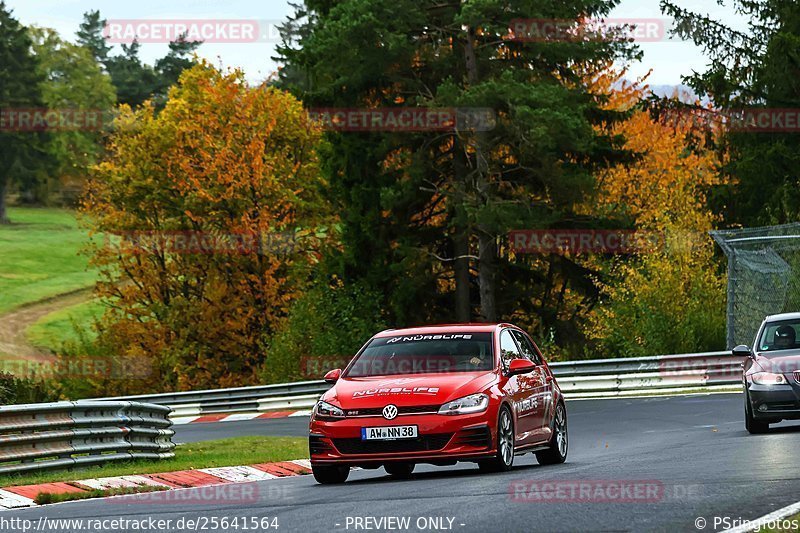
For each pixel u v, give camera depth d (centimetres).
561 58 17675
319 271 18725
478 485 4712
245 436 9406
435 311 19200
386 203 17825
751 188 18712
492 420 5303
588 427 9362
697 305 15362
